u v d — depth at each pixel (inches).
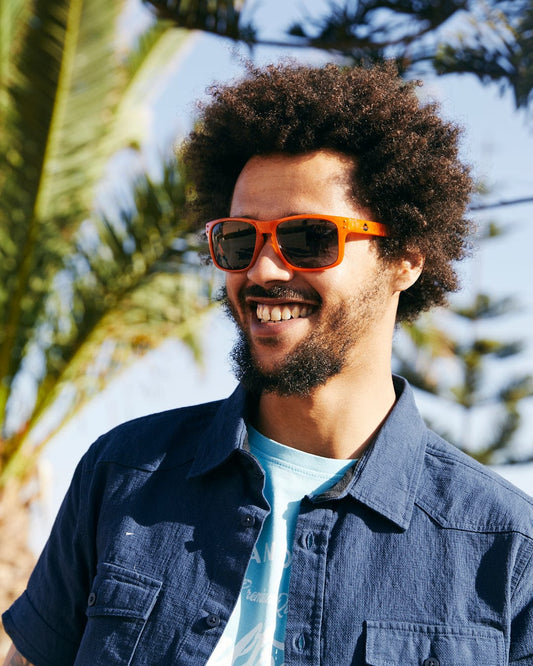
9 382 217.9
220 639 61.3
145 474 68.4
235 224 68.7
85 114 197.0
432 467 66.6
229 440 66.7
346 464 66.1
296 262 66.1
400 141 71.2
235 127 74.9
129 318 208.2
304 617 60.0
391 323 72.1
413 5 135.0
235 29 140.7
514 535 62.1
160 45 216.4
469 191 83.4
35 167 196.7
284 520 64.5
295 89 70.7
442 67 134.7
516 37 131.6
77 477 72.3
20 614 73.1
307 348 65.3
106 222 197.6
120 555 65.1
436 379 416.5
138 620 62.3
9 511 219.1
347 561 61.7
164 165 191.8
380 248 70.2
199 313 208.1
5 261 203.0
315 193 68.2
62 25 186.4
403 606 60.4
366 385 67.8
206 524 65.2
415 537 62.5
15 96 191.6
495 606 60.4
